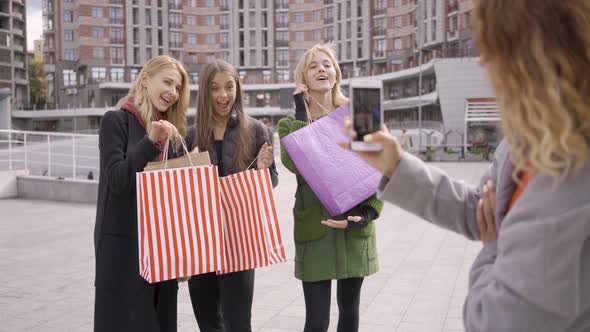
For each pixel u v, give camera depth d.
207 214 2.46
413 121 57.03
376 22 71.50
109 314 2.55
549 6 0.93
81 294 5.06
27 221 9.64
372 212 2.89
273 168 3.45
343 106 2.89
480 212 1.19
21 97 83.50
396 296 4.77
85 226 9.11
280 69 79.94
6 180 13.21
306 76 3.13
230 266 2.84
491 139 40.78
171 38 78.81
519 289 0.92
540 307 0.91
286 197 12.18
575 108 0.91
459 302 4.56
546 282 0.90
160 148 2.70
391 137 1.20
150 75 2.69
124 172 2.47
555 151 0.90
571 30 0.93
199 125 3.18
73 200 12.49
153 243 2.39
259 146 3.28
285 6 79.56
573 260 0.89
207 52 80.75
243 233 2.84
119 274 2.56
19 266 6.23
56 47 78.00
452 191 1.26
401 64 62.66
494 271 0.99
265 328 4.06
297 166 2.82
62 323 4.24
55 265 6.28
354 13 73.00
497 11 0.97
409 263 6.05
